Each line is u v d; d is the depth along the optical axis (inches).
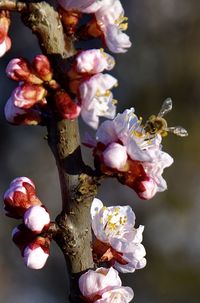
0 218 57.7
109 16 17.5
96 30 17.5
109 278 17.0
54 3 16.9
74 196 17.1
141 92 59.3
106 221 17.9
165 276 52.8
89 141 17.2
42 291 56.1
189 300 52.2
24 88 16.6
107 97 17.1
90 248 17.5
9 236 57.4
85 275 17.1
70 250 17.3
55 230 17.2
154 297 52.0
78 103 16.5
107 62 17.1
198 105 59.0
